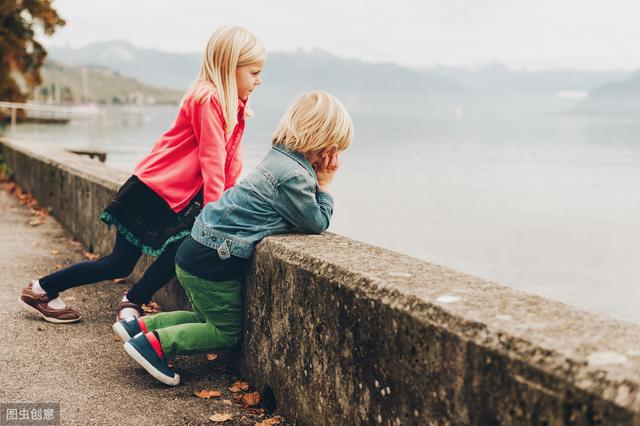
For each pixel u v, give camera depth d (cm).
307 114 287
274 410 293
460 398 189
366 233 3903
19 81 3375
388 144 17100
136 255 364
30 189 927
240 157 355
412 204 5516
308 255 264
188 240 302
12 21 3275
